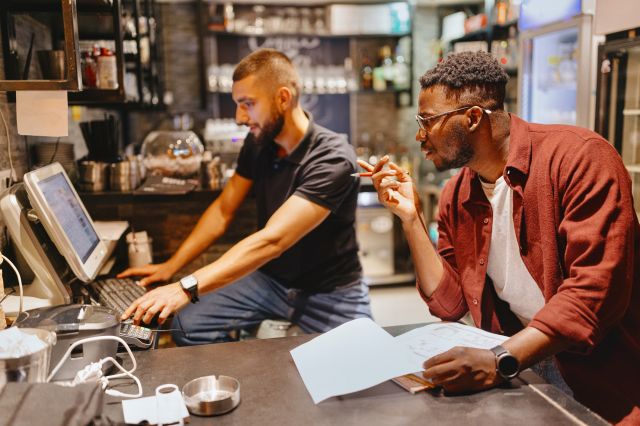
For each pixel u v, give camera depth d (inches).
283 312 92.8
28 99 68.4
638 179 112.9
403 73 216.2
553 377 64.7
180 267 91.0
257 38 216.1
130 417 40.1
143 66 136.4
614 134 108.7
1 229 72.6
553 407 42.4
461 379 44.3
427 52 219.3
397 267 216.1
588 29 122.9
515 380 46.8
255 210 106.0
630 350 53.7
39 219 62.3
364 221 206.2
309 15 215.5
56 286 64.3
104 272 85.1
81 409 37.2
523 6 145.9
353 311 92.6
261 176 93.9
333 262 92.1
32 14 91.6
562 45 144.3
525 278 59.5
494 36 173.9
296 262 90.8
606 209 48.6
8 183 77.8
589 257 48.0
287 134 88.0
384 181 63.9
